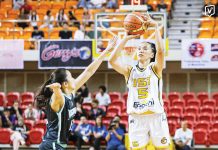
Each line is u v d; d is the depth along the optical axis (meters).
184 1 28.55
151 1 28.34
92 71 9.05
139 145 9.66
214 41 23.92
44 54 24.44
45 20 25.88
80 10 28.38
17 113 22.50
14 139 21.27
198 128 22.39
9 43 24.80
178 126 22.12
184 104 23.95
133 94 9.64
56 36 26.23
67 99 8.82
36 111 23.00
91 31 25.75
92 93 26.94
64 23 26.94
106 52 9.16
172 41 26.45
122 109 23.64
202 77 26.58
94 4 28.64
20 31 26.59
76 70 26.59
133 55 21.77
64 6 29.22
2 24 27.67
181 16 28.02
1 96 24.94
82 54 24.31
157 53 9.53
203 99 24.94
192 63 24.03
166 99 24.62
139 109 9.56
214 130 22.06
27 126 22.44
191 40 24.02
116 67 9.70
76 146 21.52
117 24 25.31
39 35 25.92
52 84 8.49
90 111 22.59
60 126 8.80
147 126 9.64
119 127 20.59
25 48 25.62
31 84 27.14
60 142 8.82
